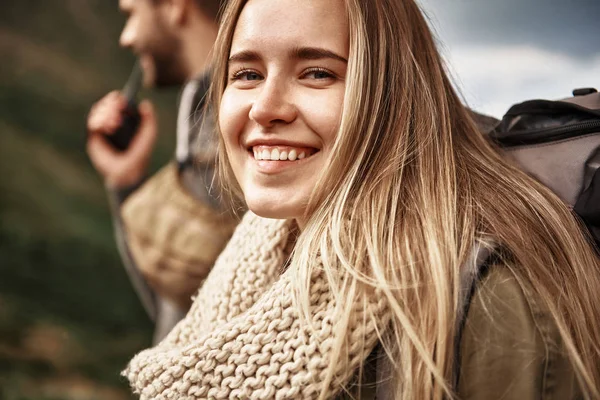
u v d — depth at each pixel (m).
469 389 0.71
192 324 1.11
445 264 0.75
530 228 0.80
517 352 0.70
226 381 0.80
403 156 0.85
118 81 2.68
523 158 0.95
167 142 2.14
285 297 0.81
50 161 2.72
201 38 1.84
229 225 1.77
